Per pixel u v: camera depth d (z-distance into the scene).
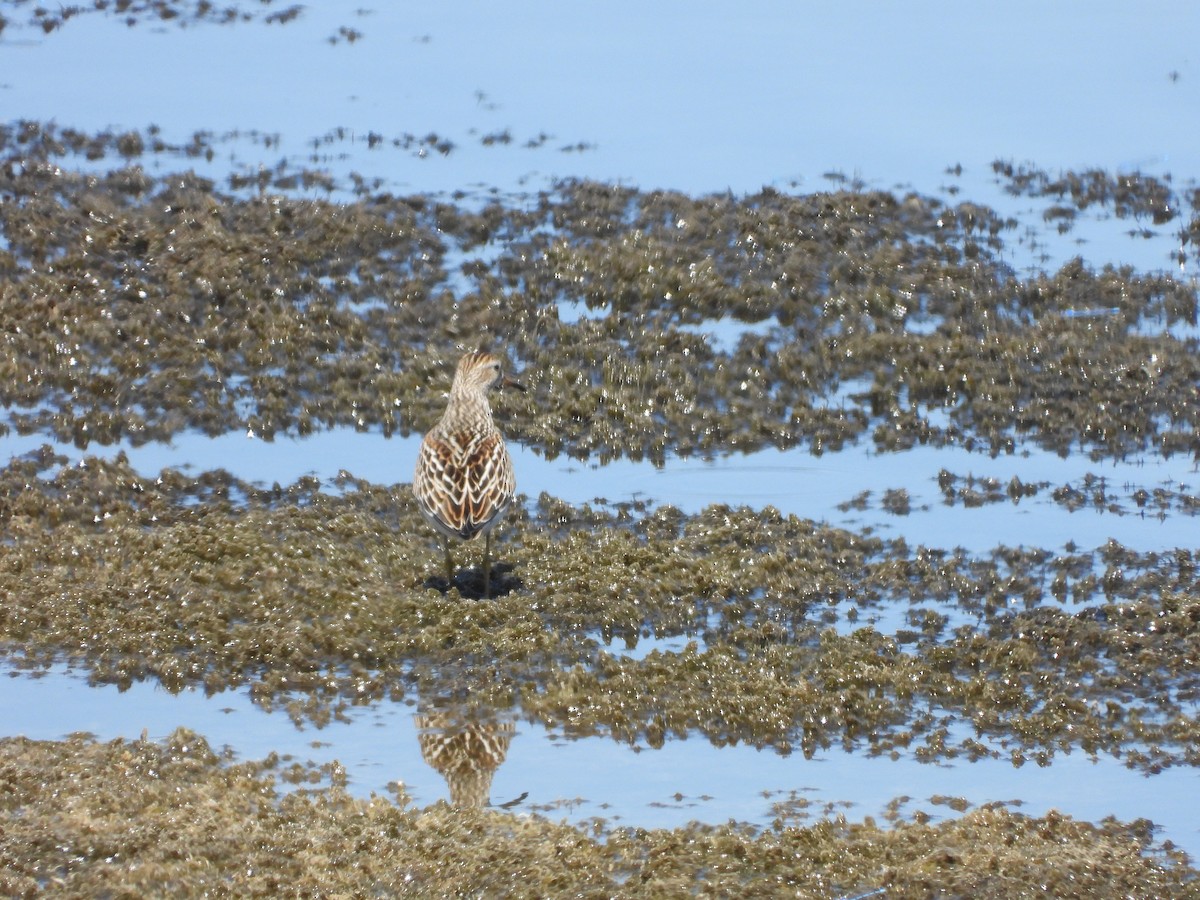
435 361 47.94
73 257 51.97
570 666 33.56
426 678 33.06
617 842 26.75
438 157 62.75
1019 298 51.94
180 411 45.56
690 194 58.75
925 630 35.44
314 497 40.88
